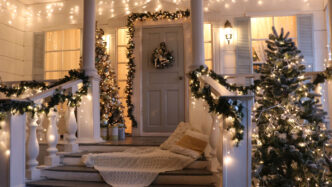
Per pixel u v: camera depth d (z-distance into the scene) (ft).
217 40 19.67
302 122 10.23
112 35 20.79
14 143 10.12
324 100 12.62
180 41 20.01
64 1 21.86
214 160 10.43
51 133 12.09
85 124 14.60
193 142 11.83
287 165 10.16
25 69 22.06
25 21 22.38
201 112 13.10
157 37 20.27
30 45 22.16
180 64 19.92
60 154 12.55
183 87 19.79
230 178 8.38
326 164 10.17
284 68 10.17
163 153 11.87
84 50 14.98
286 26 20.63
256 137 10.32
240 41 19.51
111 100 17.87
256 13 19.57
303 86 10.20
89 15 15.11
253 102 12.22
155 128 19.89
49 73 22.11
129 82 19.97
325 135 10.10
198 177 10.48
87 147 13.92
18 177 10.22
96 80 15.08
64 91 12.61
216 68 19.52
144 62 20.29
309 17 19.13
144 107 20.11
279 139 10.24
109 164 11.74
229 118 8.44
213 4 19.90
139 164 11.42
